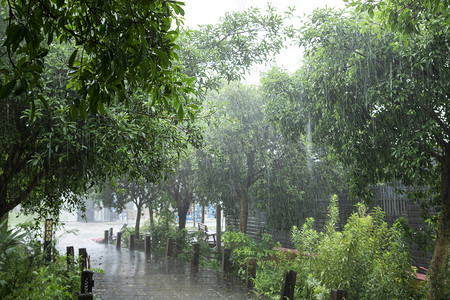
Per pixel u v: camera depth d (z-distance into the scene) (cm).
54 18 214
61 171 537
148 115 490
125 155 484
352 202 954
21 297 488
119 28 205
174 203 1811
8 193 565
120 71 203
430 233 621
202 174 1167
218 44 793
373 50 506
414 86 468
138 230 1845
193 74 682
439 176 568
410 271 588
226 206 1248
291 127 704
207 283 950
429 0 402
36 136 476
